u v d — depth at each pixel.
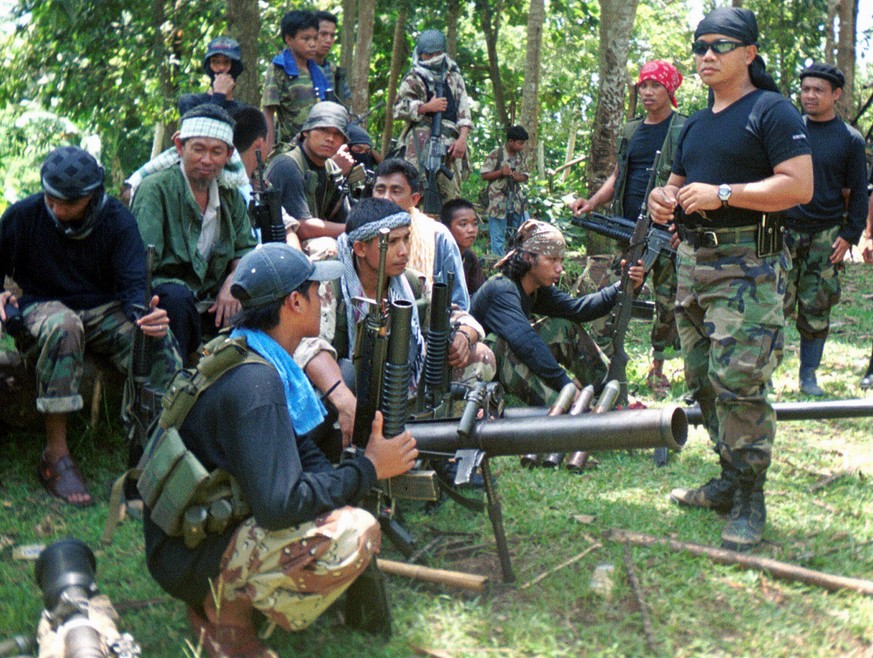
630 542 4.47
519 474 5.42
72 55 14.63
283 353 3.46
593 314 6.48
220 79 7.36
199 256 5.34
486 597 3.99
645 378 7.68
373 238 4.59
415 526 4.67
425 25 19.42
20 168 16.70
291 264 3.42
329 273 3.50
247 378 3.19
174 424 3.27
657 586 4.11
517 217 12.59
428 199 8.82
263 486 3.10
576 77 27.36
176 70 15.38
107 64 14.93
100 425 5.54
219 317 5.34
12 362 5.34
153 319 4.71
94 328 5.11
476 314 6.16
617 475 5.49
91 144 16.05
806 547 4.50
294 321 3.46
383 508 3.98
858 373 7.98
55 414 4.93
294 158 6.30
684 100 30.69
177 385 3.29
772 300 4.46
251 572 3.21
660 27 31.22
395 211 4.63
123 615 3.77
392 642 3.58
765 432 4.52
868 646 3.67
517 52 27.08
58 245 5.04
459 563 4.31
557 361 6.62
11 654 3.36
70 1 13.82
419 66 8.99
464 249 7.04
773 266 4.48
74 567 3.44
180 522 3.22
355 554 3.24
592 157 12.88
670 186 4.71
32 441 5.42
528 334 5.98
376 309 3.83
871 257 7.43
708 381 4.89
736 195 4.34
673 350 8.55
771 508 4.96
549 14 23.61
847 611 3.89
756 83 4.55
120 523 4.60
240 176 5.42
